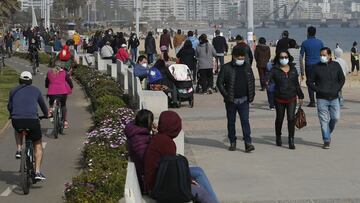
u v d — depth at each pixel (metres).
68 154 21.00
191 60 37.22
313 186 15.56
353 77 60.56
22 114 16.44
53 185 16.98
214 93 37.28
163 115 12.17
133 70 32.78
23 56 79.56
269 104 29.84
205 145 21.19
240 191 15.14
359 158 18.81
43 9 182.88
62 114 25.12
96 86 34.50
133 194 10.24
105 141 18.11
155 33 197.25
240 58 19.41
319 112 20.36
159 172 11.46
